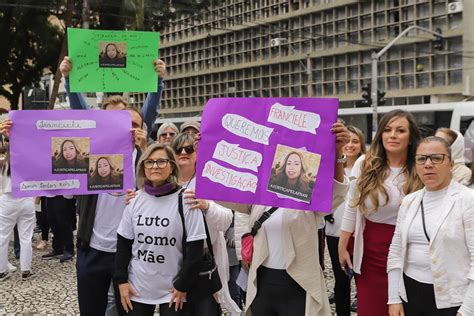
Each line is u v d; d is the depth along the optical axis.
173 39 52.62
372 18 38.12
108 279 3.51
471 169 4.10
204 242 3.17
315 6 41.25
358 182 3.54
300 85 42.47
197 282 3.23
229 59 48.03
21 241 6.54
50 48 20.11
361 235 3.57
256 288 3.12
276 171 2.99
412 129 3.45
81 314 3.52
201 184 3.10
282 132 3.00
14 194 3.35
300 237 3.03
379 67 38.03
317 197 2.91
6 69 20.66
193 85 51.50
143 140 3.53
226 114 3.11
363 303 3.56
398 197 3.41
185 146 3.79
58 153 3.42
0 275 6.56
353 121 22.95
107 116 3.49
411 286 2.98
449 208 2.84
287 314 3.04
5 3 17.38
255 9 45.41
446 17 34.44
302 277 2.98
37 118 3.40
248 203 3.03
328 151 2.91
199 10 22.83
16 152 3.38
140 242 3.11
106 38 3.89
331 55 40.56
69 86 3.86
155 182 3.13
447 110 19.47
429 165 2.90
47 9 17.69
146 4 19.53
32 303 5.52
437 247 2.84
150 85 3.97
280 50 43.91
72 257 7.59
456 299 2.77
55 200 7.43
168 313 3.08
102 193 3.49
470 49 33.62
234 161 3.07
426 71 35.66
